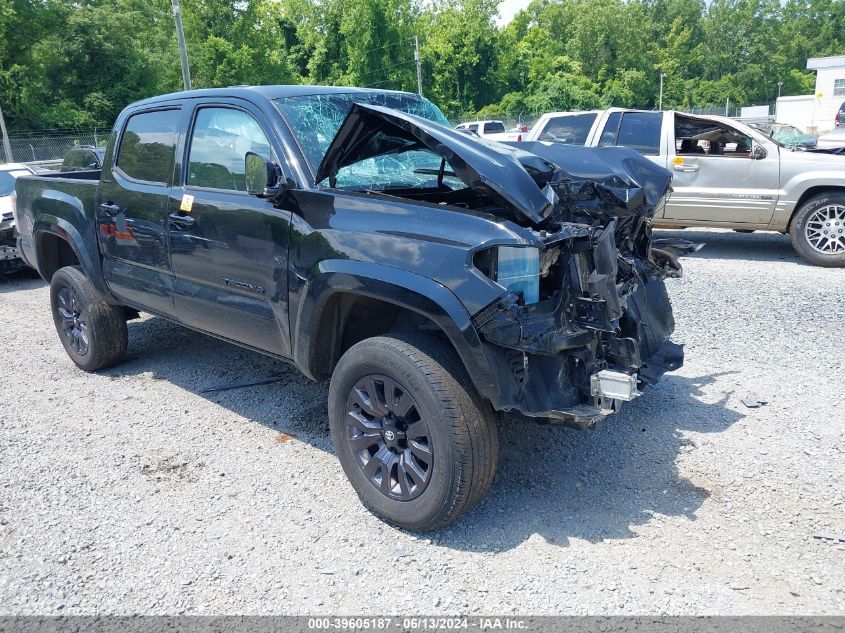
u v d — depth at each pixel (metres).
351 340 3.92
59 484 3.97
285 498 3.78
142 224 4.82
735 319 6.56
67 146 37.53
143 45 51.47
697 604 2.83
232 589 3.04
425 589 3.00
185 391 5.38
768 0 99.75
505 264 3.08
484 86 69.50
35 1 47.12
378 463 3.46
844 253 8.75
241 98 4.25
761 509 3.48
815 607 2.80
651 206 4.20
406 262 3.22
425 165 4.48
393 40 61.25
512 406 3.07
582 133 10.27
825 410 4.56
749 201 9.23
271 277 3.89
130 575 3.16
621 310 3.36
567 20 97.44
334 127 4.22
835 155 8.85
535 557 3.18
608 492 3.71
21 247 6.41
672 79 89.69
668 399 4.87
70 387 5.54
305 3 68.19
